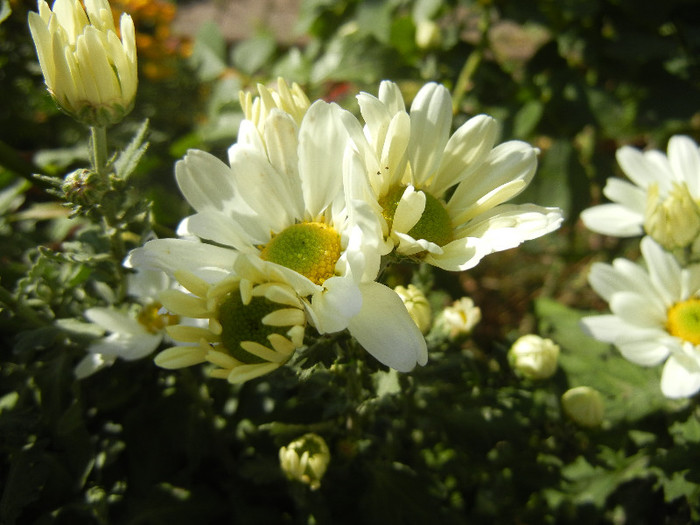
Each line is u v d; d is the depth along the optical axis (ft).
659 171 0.63
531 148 0.40
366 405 0.47
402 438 0.62
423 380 0.50
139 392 0.61
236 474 0.62
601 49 0.88
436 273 0.86
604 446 0.60
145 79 1.01
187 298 0.34
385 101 0.37
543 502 0.63
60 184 0.44
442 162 0.40
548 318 0.70
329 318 0.32
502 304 1.06
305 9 1.07
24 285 0.49
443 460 0.66
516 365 0.55
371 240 0.32
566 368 0.61
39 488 0.51
